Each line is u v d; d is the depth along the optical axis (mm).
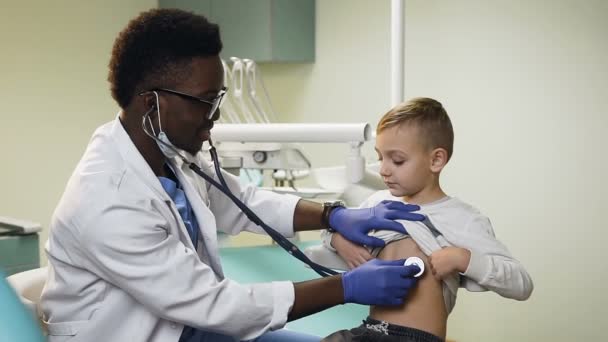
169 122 1173
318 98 3348
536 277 2682
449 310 1339
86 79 3393
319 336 1557
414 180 1346
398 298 1216
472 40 2789
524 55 2639
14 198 3188
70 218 1095
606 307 2490
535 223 2660
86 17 3367
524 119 2658
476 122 2809
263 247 2311
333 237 1420
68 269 1146
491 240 1297
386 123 1360
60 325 1157
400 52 1794
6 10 3117
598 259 2498
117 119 1233
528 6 2615
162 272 1089
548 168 2605
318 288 1184
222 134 1832
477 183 2828
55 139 3305
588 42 2467
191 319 1109
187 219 1284
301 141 1752
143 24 1174
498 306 2816
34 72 3213
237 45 3248
